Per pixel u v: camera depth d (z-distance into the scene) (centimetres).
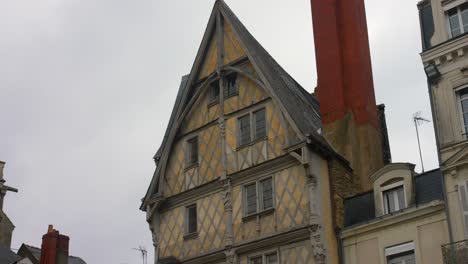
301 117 2200
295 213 2014
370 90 2333
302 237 1977
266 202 2116
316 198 1991
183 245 2264
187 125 2433
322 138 2172
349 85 2294
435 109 1872
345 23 2381
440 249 1745
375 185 1959
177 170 2394
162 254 2312
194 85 2458
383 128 2439
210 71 2430
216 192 2244
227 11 2431
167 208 2375
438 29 1941
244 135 2256
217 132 2322
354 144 2192
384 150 2402
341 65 2311
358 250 1919
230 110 2309
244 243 2089
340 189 2064
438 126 1850
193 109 2433
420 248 1786
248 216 2117
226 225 2155
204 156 2328
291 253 1989
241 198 2166
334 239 1972
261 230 2075
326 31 2383
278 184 2095
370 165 2170
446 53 1880
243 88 2308
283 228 2023
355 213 2000
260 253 2058
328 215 1998
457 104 1844
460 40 1859
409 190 1873
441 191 1812
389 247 1852
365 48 2389
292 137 2091
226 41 2414
